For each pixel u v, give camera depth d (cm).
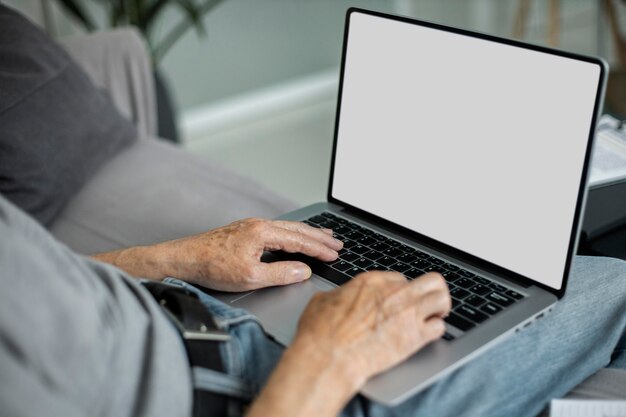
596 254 104
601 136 122
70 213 141
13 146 133
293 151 280
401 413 76
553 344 85
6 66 142
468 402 78
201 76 301
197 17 248
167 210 138
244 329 83
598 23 311
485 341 80
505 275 92
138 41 186
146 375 68
